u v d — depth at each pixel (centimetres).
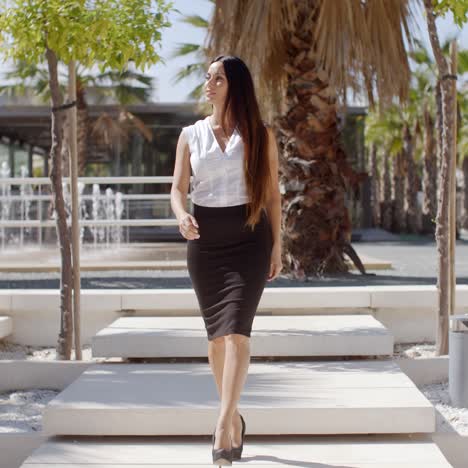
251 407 325
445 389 418
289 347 430
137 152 2266
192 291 525
